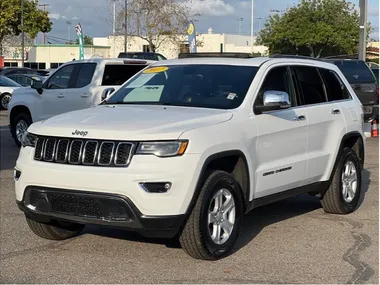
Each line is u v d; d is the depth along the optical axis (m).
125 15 37.88
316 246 6.60
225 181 5.94
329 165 7.73
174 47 38.00
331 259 6.15
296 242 6.75
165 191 5.45
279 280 5.51
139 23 37.97
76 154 5.67
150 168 5.41
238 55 7.45
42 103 13.91
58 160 5.77
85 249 6.38
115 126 5.70
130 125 5.70
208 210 5.77
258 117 6.52
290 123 6.95
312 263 6.01
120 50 45.06
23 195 5.97
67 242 6.64
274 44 44.84
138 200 5.40
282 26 43.38
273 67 7.07
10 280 5.45
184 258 6.08
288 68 7.35
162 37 37.75
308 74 7.71
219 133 5.91
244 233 7.11
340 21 42.72
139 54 23.72
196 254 5.83
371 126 16.88
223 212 6.00
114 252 6.27
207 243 5.78
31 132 6.11
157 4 37.28
